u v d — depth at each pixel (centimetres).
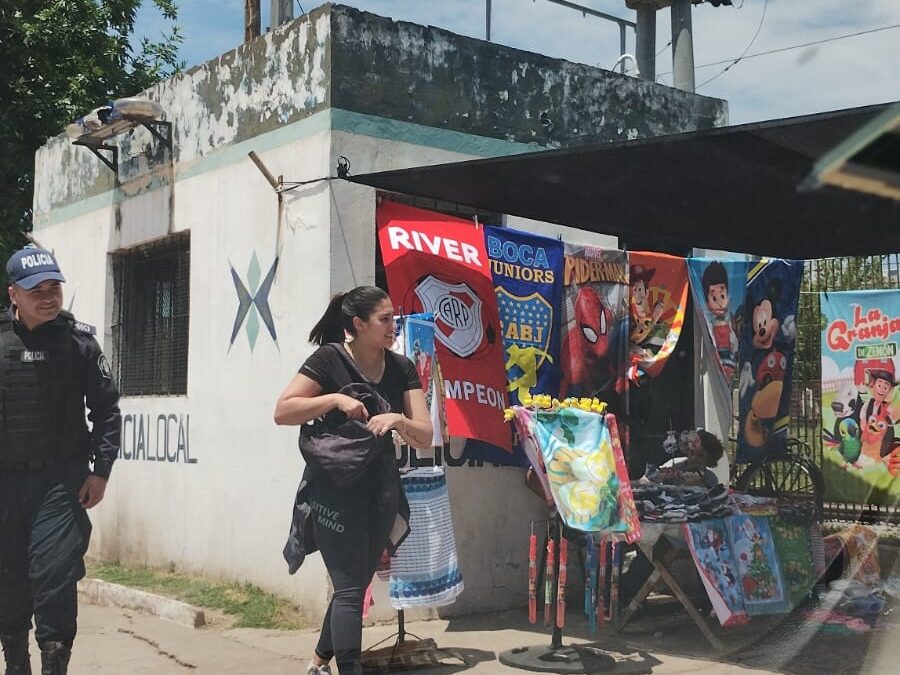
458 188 550
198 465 701
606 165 482
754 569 517
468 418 585
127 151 816
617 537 493
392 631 571
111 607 654
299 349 608
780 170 464
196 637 554
